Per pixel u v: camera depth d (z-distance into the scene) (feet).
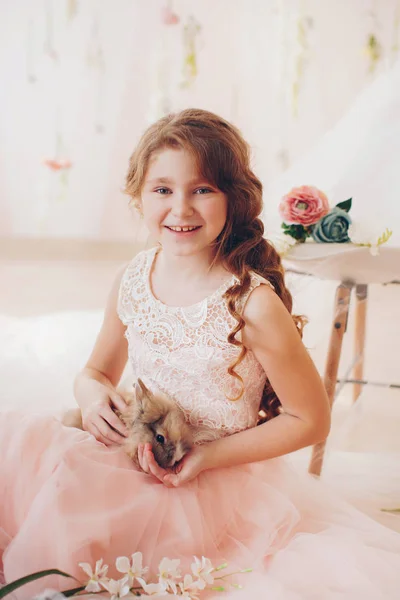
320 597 2.92
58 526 2.87
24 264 12.28
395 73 5.65
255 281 3.50
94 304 9.36
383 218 4.92
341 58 11.83
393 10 11.41
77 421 3.89
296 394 3.52
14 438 3.17
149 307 3.70
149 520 3.10
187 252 3.48
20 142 13.15
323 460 4.81
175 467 3.30
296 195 4.84
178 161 3.34
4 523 3.11
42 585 2.81
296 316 4.09
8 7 12.45
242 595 2.89
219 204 3.44
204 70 12.42
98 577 2.87
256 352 3.52
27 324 7.48
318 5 11.64
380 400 5.71
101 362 4.16
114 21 12.46
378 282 4.94
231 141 3.49
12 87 12.88
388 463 5.30
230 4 12.05
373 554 3.18
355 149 5.54
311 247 4.81
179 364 3.55
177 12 12.23
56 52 12.70
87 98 12.95
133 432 3.33
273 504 3.39
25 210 13.44
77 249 13.39
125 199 13.41
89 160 13.28
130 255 13.41
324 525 3.54
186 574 2.97
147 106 12.87
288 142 12.37
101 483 3.07
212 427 3.54
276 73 12.14
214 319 3.50
